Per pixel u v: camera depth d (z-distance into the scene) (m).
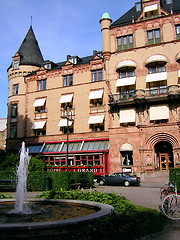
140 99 33.28
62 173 22.02
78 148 39.25
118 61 37.69
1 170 27.05
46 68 45.56
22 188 12.17
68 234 7.73
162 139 33.03
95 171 35.50
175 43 34.72
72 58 44.12
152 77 34.41
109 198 12.94
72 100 41.72
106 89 39.34
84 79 41.34
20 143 44.88
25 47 49.25
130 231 7.84
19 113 45.88
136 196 17.38
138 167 33.69
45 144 42.75
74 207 12.05
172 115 33.19
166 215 10.36
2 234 7.47
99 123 39.69
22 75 47.06
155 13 37.28
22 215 10.38
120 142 35.41
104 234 7.27
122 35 38.06
